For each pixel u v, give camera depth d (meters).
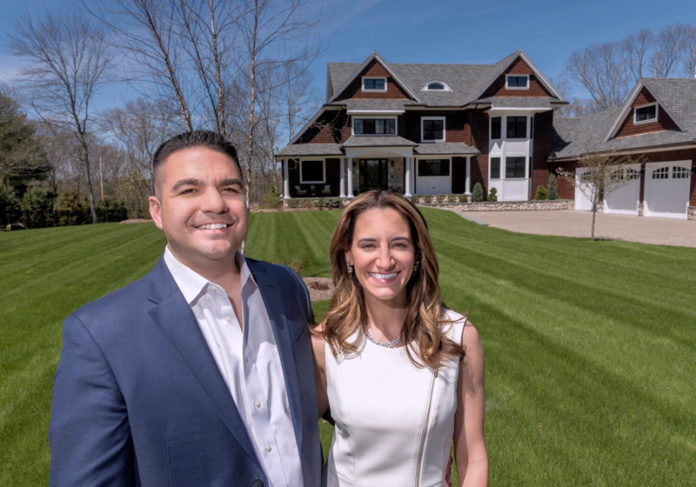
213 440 1.22
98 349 1.15
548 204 24.88
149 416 1.16
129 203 34.41
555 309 6.42
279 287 1.66
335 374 1.68
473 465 1.66
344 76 27.58
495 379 4.23
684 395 3.91
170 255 1.40
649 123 19.88
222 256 1.34
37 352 4.89
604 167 12.68
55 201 30.16
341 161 24.64
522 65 25.80
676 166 18.17
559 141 27.23
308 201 24.08
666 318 5.99
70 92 25.00
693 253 10.76
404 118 25.61
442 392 1.58
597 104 47.41
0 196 24.38
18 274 9.03
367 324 1.73
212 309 1.38
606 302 6.76
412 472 1.58
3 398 3.85
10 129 28.64
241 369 1.38
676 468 2.97
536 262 9.88
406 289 1.73
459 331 1.67
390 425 1.56
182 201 1.32
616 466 2.99
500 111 25.09
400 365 1.63
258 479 1.28
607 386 4.08
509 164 25.86
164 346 1.22
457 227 16.42
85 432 1.10
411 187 25.03
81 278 8.57
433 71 28.70
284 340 1.52
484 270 9.09
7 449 3.16
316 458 1.59
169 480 1.18
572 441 3.26
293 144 25.58
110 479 1.11
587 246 11.99
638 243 12.28
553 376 4.29
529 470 2.95
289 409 1.45
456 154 24.89
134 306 1.25
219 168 1.35
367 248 1.63
